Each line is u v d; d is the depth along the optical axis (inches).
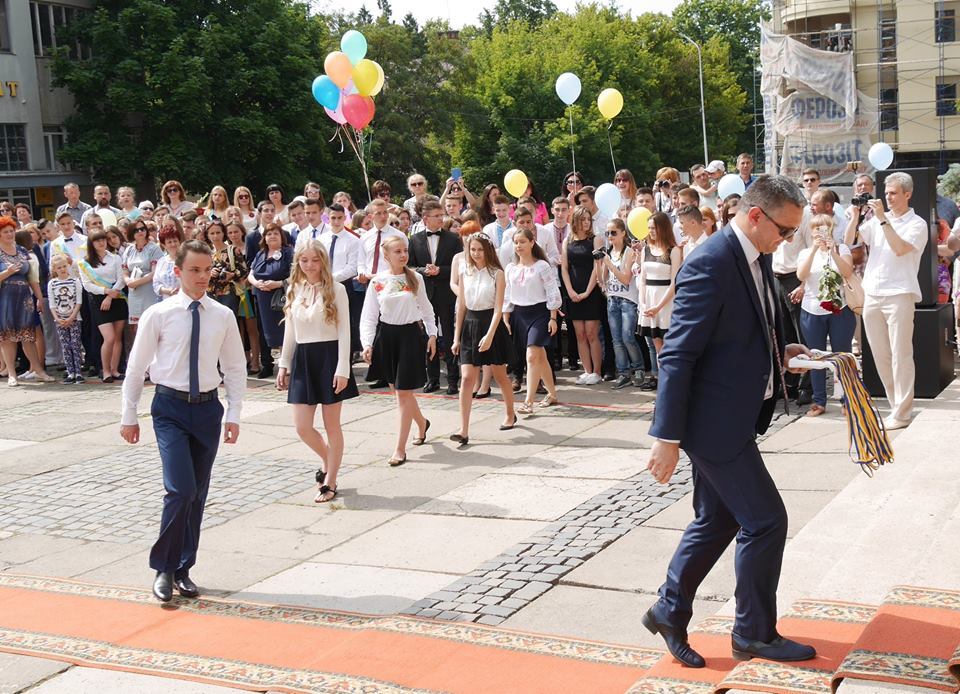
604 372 463.2
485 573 229.0
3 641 201.3
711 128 2733.8
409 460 337.4
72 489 324.5
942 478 234.7
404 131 2194.9
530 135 2346.2
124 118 1528.1
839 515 226.7
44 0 1491.1
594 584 218.4
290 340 296.2
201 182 1503.4
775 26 1651.1
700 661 157.6
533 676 170.6
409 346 329.7
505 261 441.4
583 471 310.5
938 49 1519.4
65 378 537.3
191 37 1508.4
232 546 261.6
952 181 865.5
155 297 514.3
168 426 225.1
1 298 516.7
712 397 150.9
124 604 221.5
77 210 616.4
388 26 2262.6
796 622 164.6
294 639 196.2
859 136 1416.1
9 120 1445.6
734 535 159.9
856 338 462.6
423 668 175.8
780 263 375.6
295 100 1573.6
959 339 441.4
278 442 375.2
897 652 139.4
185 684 177.8
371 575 234.5
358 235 486.6
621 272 425.7
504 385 364.8
